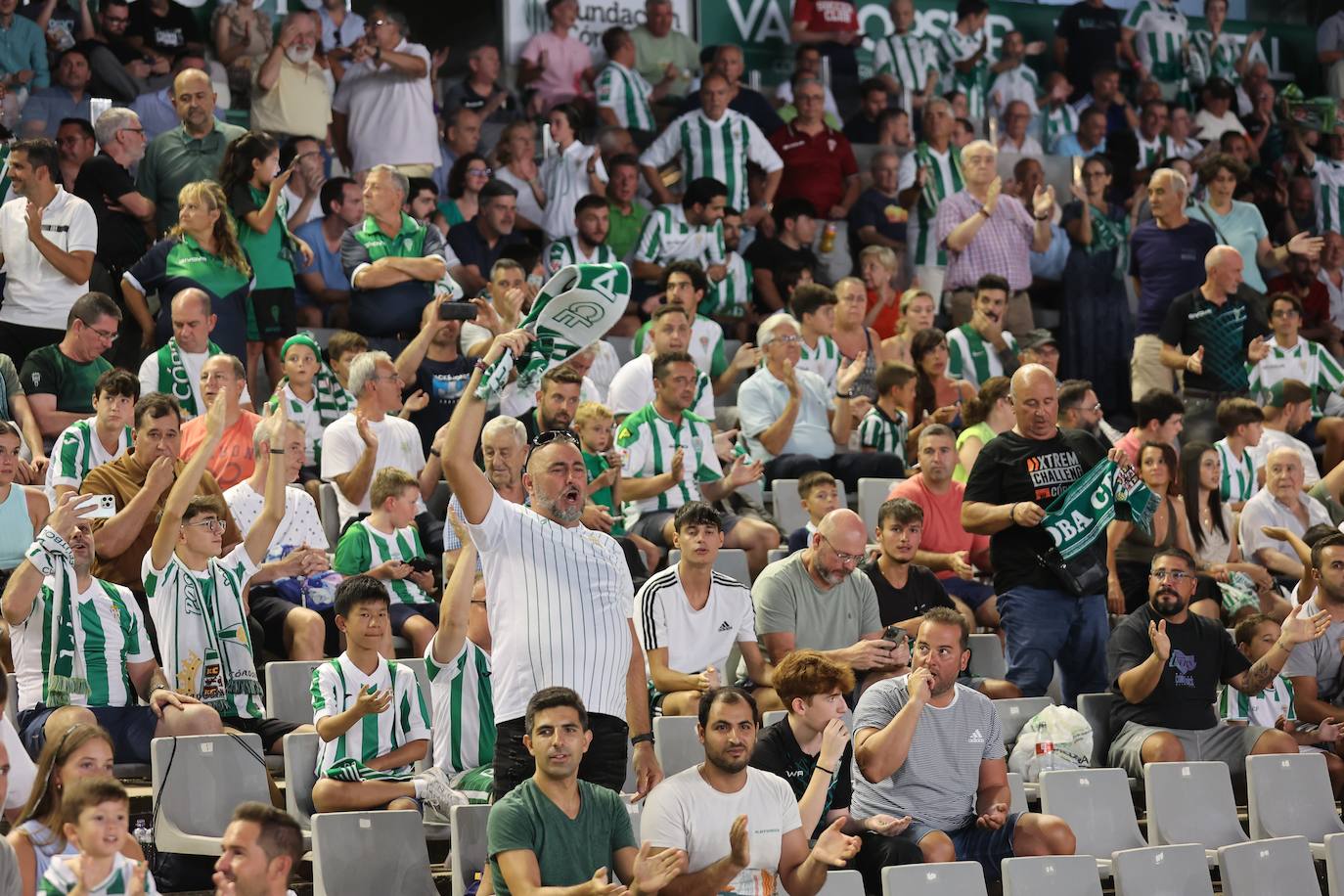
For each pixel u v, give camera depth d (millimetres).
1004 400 10305
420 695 7285
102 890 4906
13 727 6344
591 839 5656
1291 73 17609
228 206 10273
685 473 9797
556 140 13031
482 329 10711
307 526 8727
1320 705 9148
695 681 7570
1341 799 8844
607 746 5867
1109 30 16250
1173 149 15773
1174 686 8516
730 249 12930
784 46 16016
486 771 7031
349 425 9391
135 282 9992
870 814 7195
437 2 14867
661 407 9812
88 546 7219
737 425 10984
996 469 8867
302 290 11484
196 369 9406
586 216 12453
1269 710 9109
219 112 12977
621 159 12875
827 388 11008
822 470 10648
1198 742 8531
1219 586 9797
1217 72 17000
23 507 8070
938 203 13484
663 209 12641
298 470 8969
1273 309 12453
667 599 7801
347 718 6898
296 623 8164
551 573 5805
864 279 12617
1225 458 10984
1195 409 11773
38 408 9234
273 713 7719
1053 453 8828
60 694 7109
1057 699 9039
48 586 7137
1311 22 17703
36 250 9805
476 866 6516
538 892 5438
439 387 10172
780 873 6199
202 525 7539
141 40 12547
